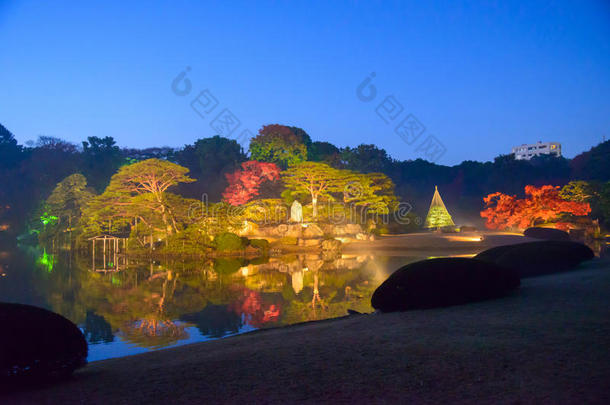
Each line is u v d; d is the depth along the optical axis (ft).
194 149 309.22
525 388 15.58
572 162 273.33
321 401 15.74
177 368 22.30
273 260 127.95
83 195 218.18
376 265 104.94
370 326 29.55
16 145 349.41
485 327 25.72
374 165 294.05
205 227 152.25
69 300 65.77
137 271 105.91
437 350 21.25
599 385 15.39
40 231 237.04
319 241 154.20
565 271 52.31
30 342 20.98
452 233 170.19
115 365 26.12
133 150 331.36
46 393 19.51
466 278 35.12
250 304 58.65
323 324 36.06
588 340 21.24
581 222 161.07
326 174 185.88
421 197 284.61
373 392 16.30
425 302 34.60
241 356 23.61
